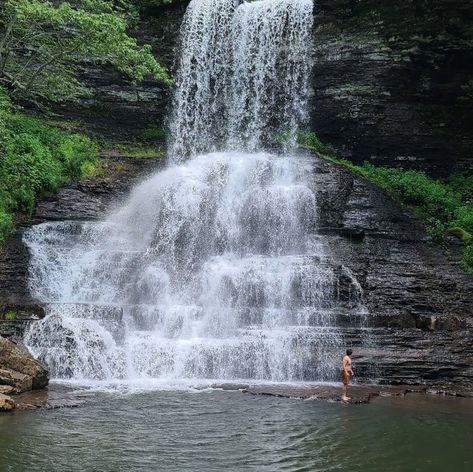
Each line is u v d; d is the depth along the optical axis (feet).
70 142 95.14
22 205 81.87
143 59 85.56
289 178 90.58
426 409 45.96
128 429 37.70
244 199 86.43
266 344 57.36
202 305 68.95
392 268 74.59
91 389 49.39
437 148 97.45
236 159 93.66
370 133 99.45
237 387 51.78
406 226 83.92
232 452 33.83
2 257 72.02
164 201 85.20
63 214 84.89
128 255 76.33
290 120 103.60
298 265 72.59
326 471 31.27
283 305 69.15
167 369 55.83
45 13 76.84
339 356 57.11
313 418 41.81
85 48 85.46
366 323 63.57
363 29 96.73
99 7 88.63
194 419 40.47
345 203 85.81
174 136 108.47
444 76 93.50
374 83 97.04
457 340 59.98
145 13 112.06
